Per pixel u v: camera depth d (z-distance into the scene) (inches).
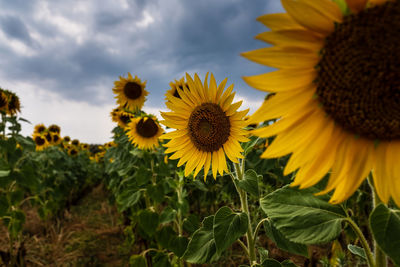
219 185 183.3
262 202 52.9
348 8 38.3
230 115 80.4
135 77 229.3
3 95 187.2
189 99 86.2
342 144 41.5
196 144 86.2
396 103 38.5
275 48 38.9
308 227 46.2
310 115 41.4
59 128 385.7
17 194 181.2
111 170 225.3
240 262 166.4
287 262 70.2
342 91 39.9
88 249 218.4
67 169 348.8
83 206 378.0
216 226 62.6
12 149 175.8
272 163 121.0
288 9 36.9
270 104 40.4
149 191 158.7
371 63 38.0
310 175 39.9
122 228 252.7
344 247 127.4
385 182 38.7
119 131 234.5
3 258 173.8
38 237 242.8
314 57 40.0
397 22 37.0
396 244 35.6
